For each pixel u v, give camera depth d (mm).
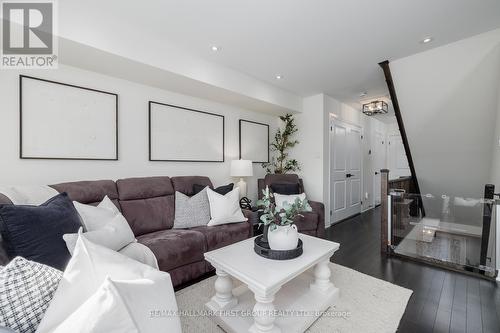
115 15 1916
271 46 2398
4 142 1882
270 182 3666
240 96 3158
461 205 2834
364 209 5398
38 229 1142
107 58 2027
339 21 1974
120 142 2531
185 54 2455
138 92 2658
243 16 1923
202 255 2137
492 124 2602
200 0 1729
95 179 2361
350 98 4242
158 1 1741
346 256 2721
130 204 2275
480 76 2334
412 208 3143
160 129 2836
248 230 2619
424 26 2037
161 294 822
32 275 726
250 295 1780
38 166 2037
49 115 2074
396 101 3016
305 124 4156
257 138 4059
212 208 2572
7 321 643
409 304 1780
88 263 812
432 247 2932
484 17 1900
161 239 1969
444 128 2973
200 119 3229
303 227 3018
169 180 2713
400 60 2656
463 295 1897
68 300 706
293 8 1813
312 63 2783
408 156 3623
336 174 4344
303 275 2064
